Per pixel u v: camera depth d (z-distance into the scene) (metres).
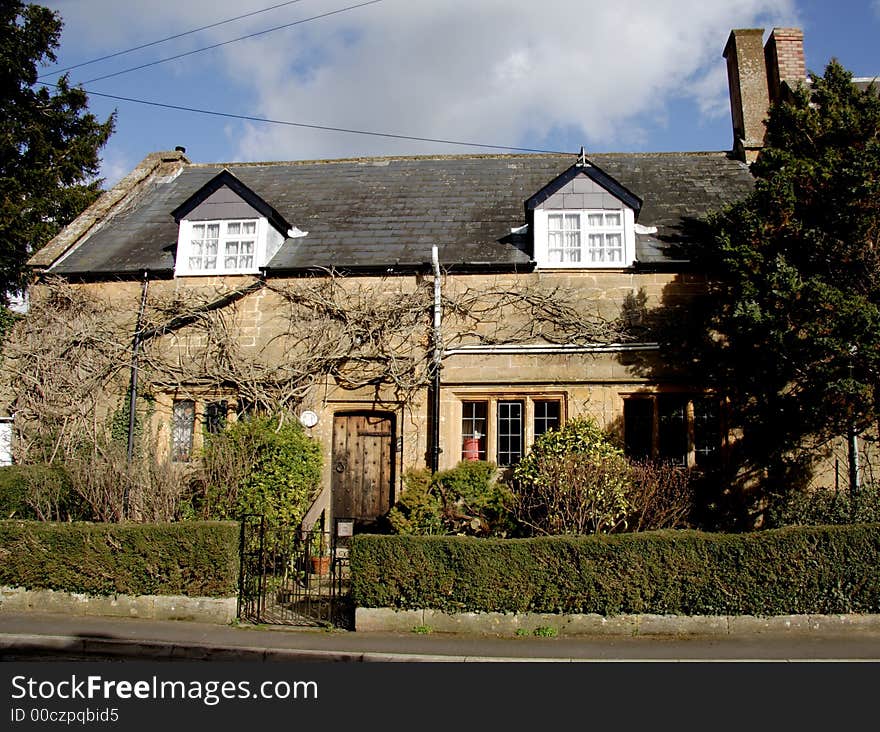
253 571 10.40
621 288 13.92
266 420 13.18
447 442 13.74
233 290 14.70
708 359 13.30
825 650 8.17
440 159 18.61
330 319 14.40
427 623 9.16
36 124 21.34
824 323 10.42
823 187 11.14
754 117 17.77
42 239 20.80
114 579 9.95
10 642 8.78
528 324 13.91
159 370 14.60
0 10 20.91
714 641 8.62
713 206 15.72
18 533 10.30
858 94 12.23
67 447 13.90
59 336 14.83
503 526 11.74
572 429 12.49
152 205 17.75
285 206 17.00
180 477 11.75
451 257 14.49
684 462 13.28
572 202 14.41
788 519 11.25
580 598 9.03
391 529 13.60
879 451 12.51
